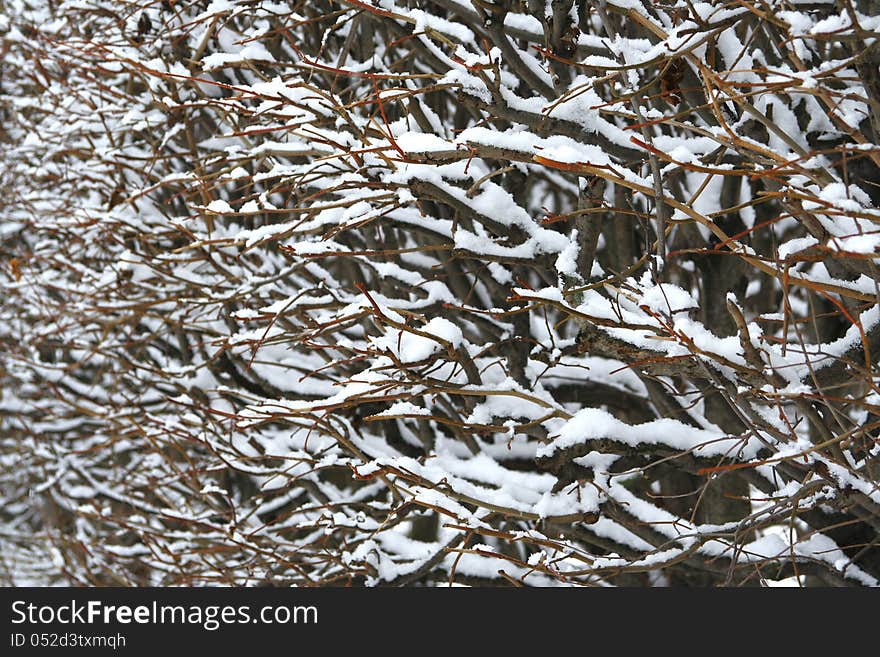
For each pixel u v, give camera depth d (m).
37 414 10.14
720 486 5.61
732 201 5.38
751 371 3.50
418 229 4.76
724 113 4.06
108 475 9.49
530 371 4.96
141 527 6.79
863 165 3.99
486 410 4.61
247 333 5.41
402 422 5.91
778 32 3.72
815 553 4.11
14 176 8.95
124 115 6.50
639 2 3.78
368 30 5.70
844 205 2.91
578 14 4.08
